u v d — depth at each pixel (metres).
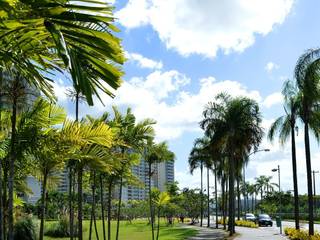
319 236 25.72
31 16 3.40
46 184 13.16
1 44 3.81
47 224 41.59
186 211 86.88
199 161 65.12
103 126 11.40
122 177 22.47
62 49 3.24
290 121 31.66
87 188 28.72
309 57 20.84
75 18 3.36
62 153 11.25
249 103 40.62
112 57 3.53
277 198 106.62
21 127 10.77
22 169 11.84
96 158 13.38
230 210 41.16
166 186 68.88
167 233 46.09
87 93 3.25
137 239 37.75
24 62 3.90
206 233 44.50
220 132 40.38
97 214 77.38
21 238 24.83
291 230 35.06
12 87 9.77
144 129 21.55
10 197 10.39
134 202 97.00
